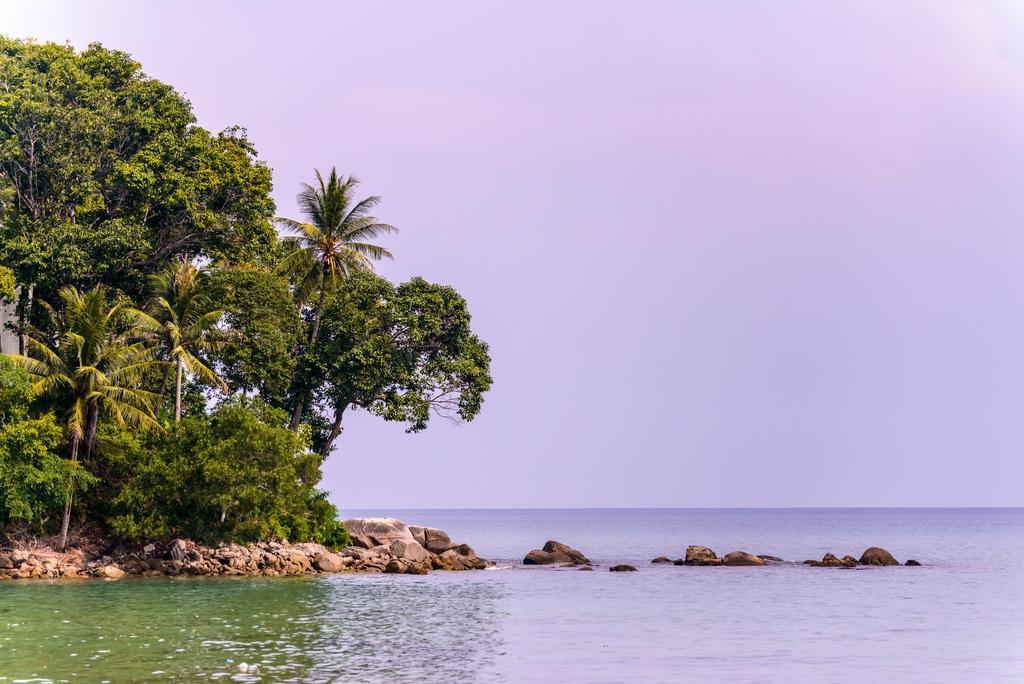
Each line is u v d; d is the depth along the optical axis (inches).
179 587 2723.9
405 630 2037.4
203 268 3715.6
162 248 3806.6
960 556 5310.0
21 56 3587.6
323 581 3029.0
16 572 2898.6
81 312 3051.2
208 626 2016.5
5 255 3240.7
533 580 3341.5
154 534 3075.8
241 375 3666.3
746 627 2182.6
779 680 1572.3
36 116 3336.6
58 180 3405.5
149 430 3147.1
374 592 2765.7
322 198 4010.8
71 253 3267.7
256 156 4077.3
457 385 3988.7
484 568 3892.7
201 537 3171.8
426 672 1584.6
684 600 2741.1
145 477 3063.5
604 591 2970.0
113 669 1551.4
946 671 1660.9
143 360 3230.8
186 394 3720.5
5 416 2866.6
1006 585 3255.4
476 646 1860.2
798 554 5999.0
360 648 1795.0
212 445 3112.7
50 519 3085.6
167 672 1531.7
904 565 4242.1
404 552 3720.5
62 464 2881.4
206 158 3710.6
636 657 1769.2
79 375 2992.1
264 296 3622.0
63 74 3526.1
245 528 3186.5
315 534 3535.9
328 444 3971.5
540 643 1915.6
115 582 2832.2
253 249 3961.6
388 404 3919.8
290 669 1577.3
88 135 3412.9
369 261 4087.1
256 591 2657.5
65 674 1510.8
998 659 1781.5
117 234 3368.6
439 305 3998.5
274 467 3223.4
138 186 3462.1
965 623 2272.4
